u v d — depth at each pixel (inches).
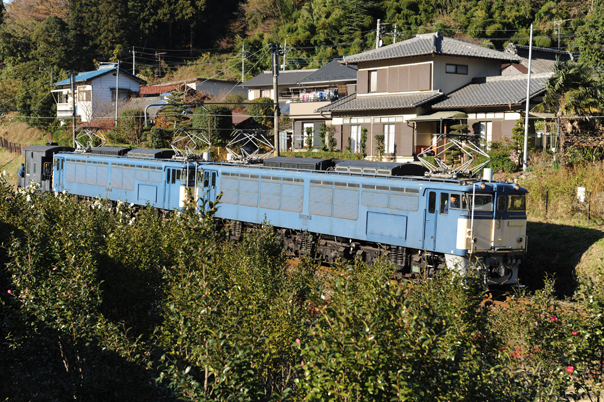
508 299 390.9
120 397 288.8
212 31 2984.7
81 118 1951.3
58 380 303.6
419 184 581.0
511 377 276.8
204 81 2048.5
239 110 1910.7
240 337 254.5
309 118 1358.3
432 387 218.5
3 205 530.0
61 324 313.6
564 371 283.3
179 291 293.3
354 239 661.3
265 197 750.5
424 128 1113.4
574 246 629.9
